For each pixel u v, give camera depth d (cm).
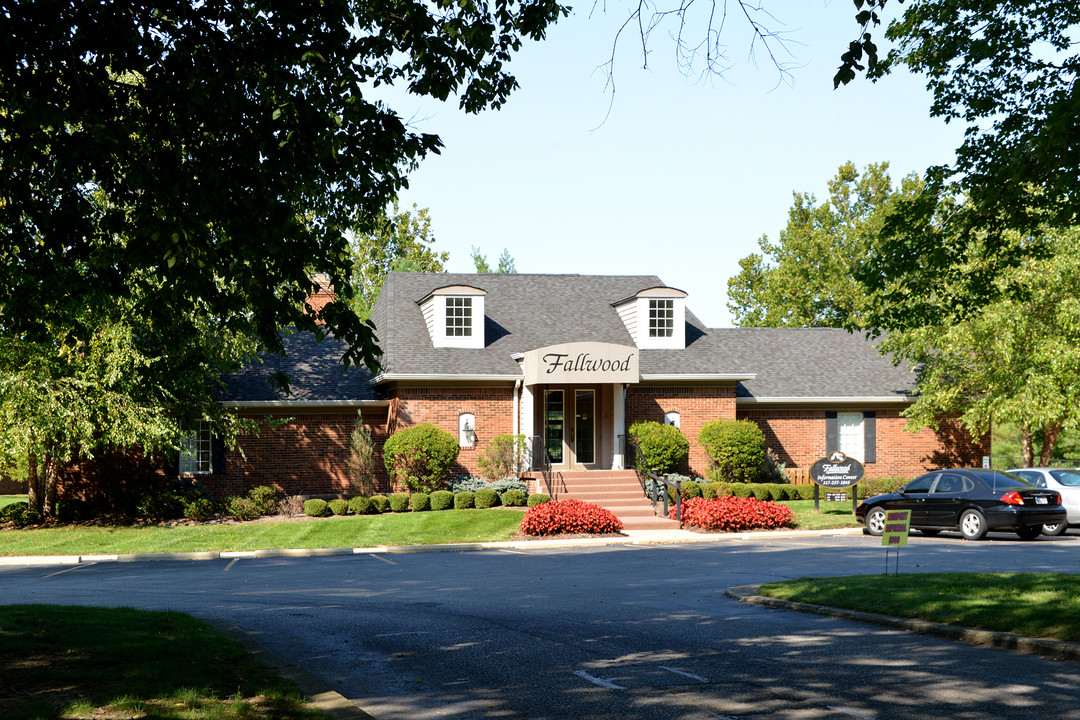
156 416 2350
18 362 2258
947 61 1243
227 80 832
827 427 3400
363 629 1110
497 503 2838
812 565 1706
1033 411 2652
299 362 3183
